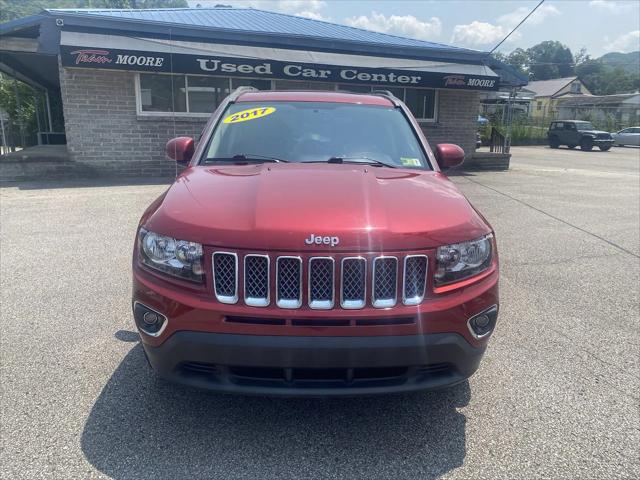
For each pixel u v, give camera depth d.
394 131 4.08
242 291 2.53
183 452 2.72
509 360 3.83
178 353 2.60
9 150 18.08
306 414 3.09
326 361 2.50
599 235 7.83
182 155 4.02
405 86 14.65
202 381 2.63
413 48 14.80
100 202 9.45
